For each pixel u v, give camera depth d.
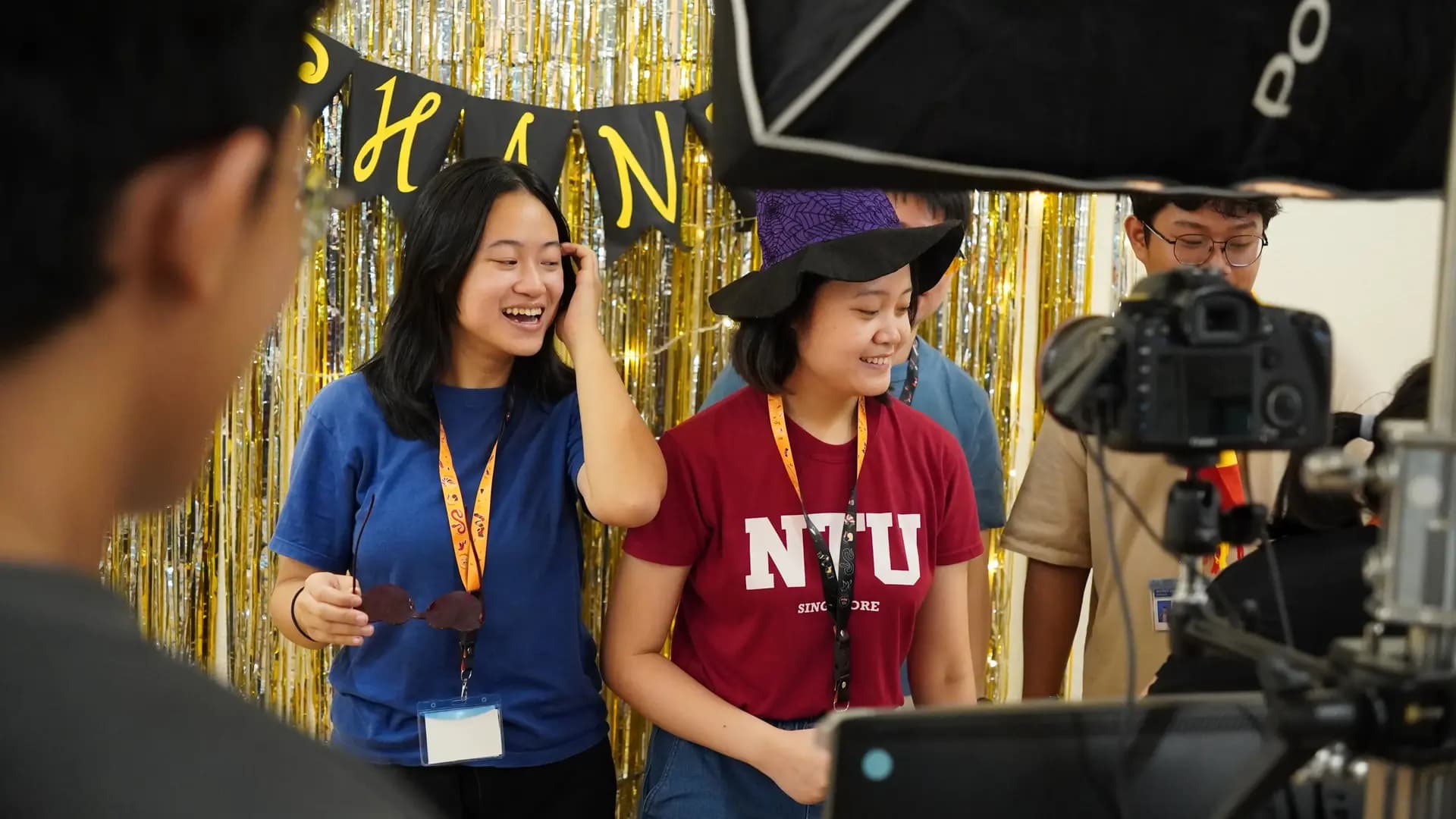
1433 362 0.59
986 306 2.58
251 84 0.42
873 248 1.57
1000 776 0.66
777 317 1.67
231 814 0.33
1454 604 0.57
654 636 1.70
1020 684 2.68
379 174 2.30
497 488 1.85
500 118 2.35
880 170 0.71
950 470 1.78
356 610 1.71
